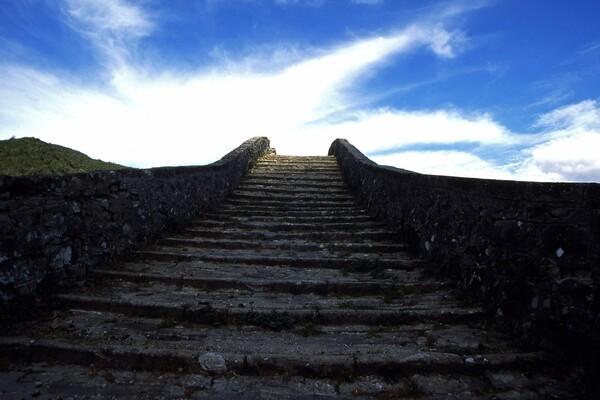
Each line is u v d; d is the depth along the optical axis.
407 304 4.57
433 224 5.80
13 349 3.36
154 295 4.69
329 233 7.37
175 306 4.22
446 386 3.10
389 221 7.70
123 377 3.13
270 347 3.60
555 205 3.35
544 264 3.42
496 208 4.15
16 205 3.99
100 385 3.01
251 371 3.24
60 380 3.06
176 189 7.63
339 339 3.81
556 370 3.17
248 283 5.09
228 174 10.46
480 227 4.47
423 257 6.07
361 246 6.66
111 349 3.34
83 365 3.28
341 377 3.21
